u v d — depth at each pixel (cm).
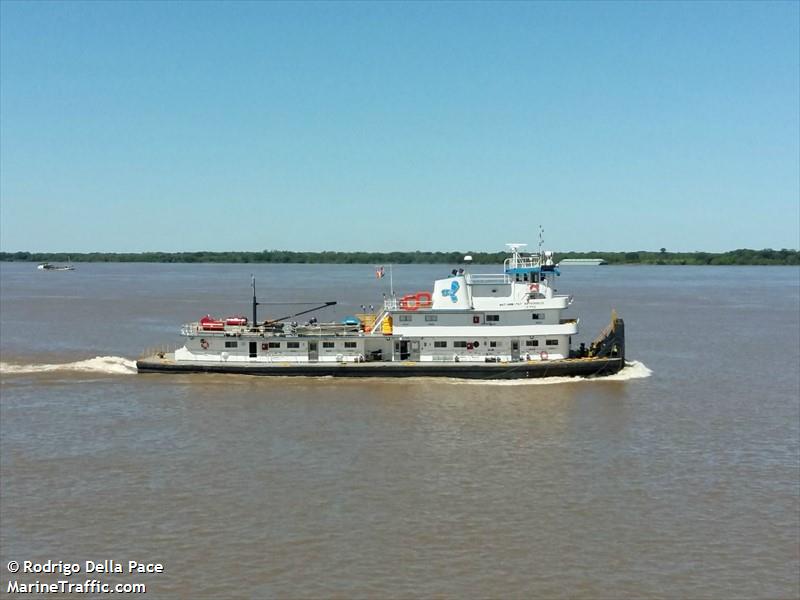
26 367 7744
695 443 5044
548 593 3122
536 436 5206
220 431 5347
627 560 3384
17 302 17762
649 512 3878
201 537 3600
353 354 7238
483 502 3997
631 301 18262
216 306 16525
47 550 3478
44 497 4066
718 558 3406
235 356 7344
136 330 11756
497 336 7106
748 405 6159
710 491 4156
